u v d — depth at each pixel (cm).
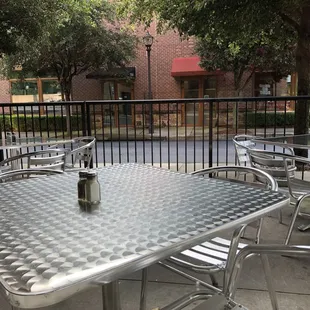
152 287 226
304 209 336
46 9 710
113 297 156
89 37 1188
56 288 91
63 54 1230
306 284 223
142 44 1424
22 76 1345
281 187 301
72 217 140
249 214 141
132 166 239
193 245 120
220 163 658
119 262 103
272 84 1445
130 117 1502
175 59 1475
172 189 179
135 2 757
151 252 109
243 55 1102
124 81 1527
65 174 220
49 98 1619
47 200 163
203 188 180
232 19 578
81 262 103
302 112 614
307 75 612
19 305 90
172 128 1437
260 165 299
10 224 134
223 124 1316
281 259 254
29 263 104
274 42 743
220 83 1486
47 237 121
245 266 243
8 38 666
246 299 209
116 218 138
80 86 1570
